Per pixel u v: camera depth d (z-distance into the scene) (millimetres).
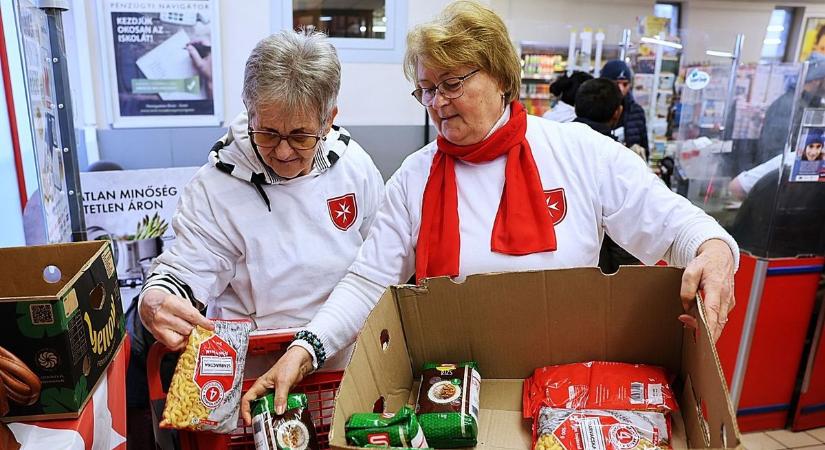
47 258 1035
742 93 2840
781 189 2631
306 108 1181
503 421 1043
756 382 2896
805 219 2707
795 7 6469
